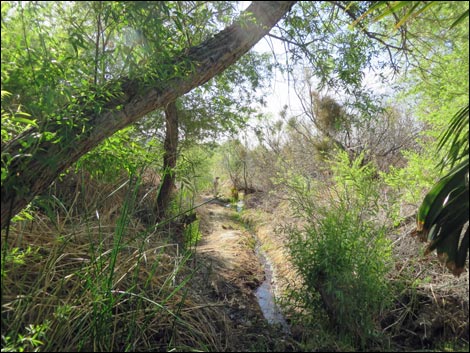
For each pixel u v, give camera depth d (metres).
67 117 2.58
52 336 2.83
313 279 3.84
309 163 8.97
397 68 4.79
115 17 2.49
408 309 3.86
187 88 3.14
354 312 3.65
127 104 2.89
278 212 9.12
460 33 4.04
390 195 4.73
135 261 3.88
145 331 3.39
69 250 3.74
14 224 3.59
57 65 2.44
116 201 5.19
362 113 5.07
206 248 6.75
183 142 6.98
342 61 4.59
